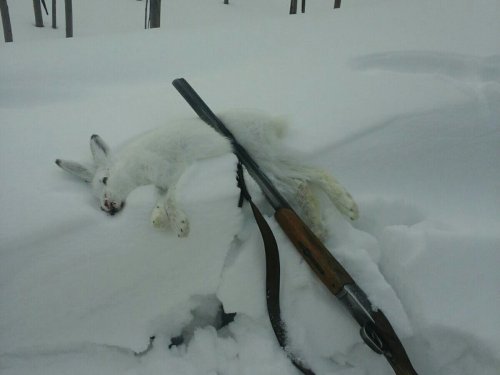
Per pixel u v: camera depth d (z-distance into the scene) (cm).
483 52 161
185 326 106
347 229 107
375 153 122
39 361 95
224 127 112
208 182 99
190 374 95
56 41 206
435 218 118
